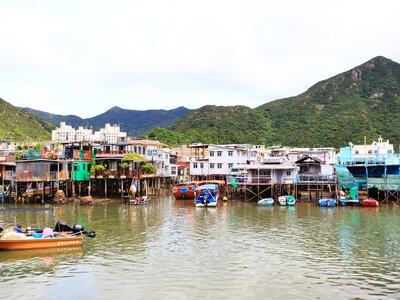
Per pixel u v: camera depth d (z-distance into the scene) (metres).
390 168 69.56
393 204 61.31
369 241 33.78
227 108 184.62
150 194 81.94
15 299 20.72
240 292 21.55
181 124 185.50
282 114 172.38
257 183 67.69
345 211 53.78
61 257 28.61
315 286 22.44
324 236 36.00
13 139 137.50
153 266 26.30
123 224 42.88
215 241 33.97
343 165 71.75
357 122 145.62
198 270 25.41
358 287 22.27
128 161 68.06
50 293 21.56
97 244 32.75
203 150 99.12
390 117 143.25
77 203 62.47
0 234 31.33
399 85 167.88
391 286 22.42
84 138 178.12
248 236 36.12
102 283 23.05
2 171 69.50
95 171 66.69
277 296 20.97
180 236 36.19
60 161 64.62
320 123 152.00
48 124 190.50
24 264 26.89
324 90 185.25
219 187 79.38
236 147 96.81
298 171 70.06
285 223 43.44
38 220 45.31
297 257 28.52
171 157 103.62
